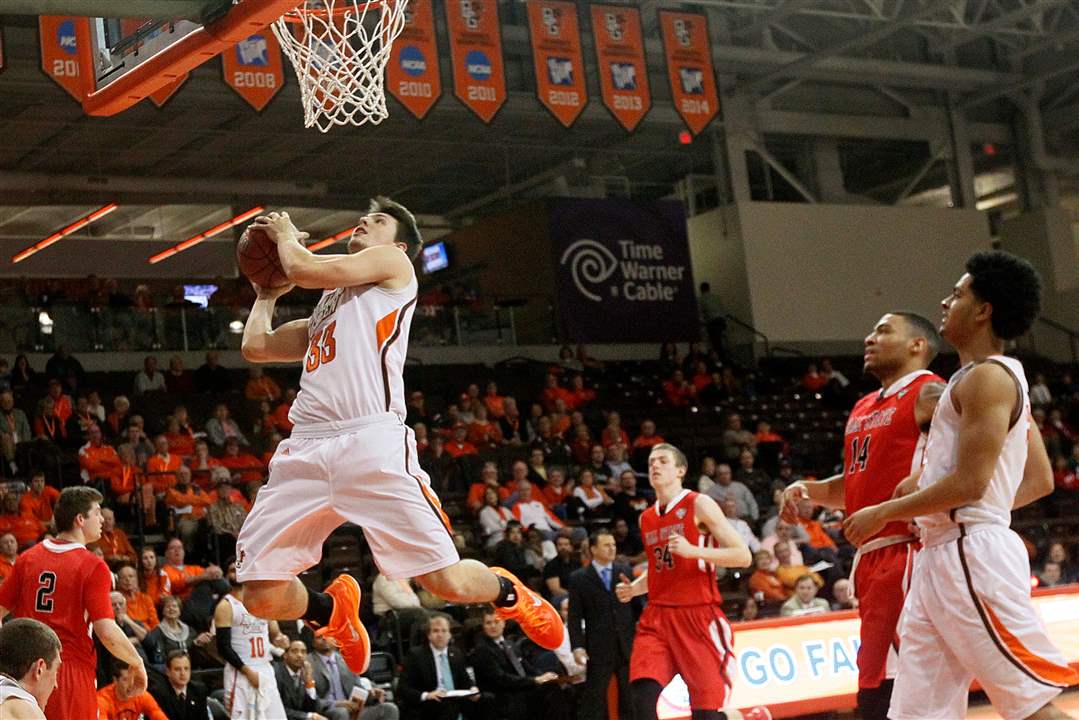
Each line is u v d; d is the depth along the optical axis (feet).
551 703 36.73
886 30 73.92
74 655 20.18
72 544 20.52
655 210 81.15
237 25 18.99
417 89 54.54
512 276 80.53
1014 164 93.04
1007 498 13.92
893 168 90.63
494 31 57.21
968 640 13.69
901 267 86.99
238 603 31.78
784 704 31.71
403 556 13.66
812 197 86.53
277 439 56.03
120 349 64.75
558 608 39.37
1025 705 13.43
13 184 77.66
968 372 13.74
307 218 87.40
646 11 73.92
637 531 51.44
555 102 58.70
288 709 33.27
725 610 44.75
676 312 80.33
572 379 71.26
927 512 13.56
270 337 15.05
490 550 45.88
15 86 63.10
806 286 83.82
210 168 81.25
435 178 84.79
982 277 13.94
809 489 18.95
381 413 13.75
